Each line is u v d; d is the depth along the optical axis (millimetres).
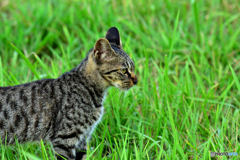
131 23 11938
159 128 7664
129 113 8336
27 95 6832
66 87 6957
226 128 7797
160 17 12242
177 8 13062
